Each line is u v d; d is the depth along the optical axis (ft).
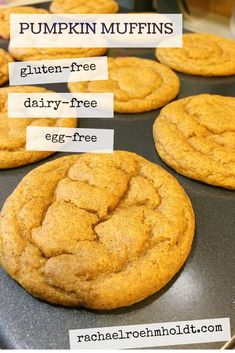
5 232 0.51
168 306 0.47
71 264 0.47
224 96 0.79
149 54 0.94
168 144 0.65
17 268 0.48
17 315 0.46
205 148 0.64
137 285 0.46
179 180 0.64
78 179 0.58
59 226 0.51
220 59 0.88
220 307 0.47
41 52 0.87
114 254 0.48
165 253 0.49
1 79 0.83
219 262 0.52
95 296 0.45
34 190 0.56
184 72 0.87
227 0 1.11
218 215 0.58
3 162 0.64
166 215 0.53
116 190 0.56
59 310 0.46
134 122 0.75
